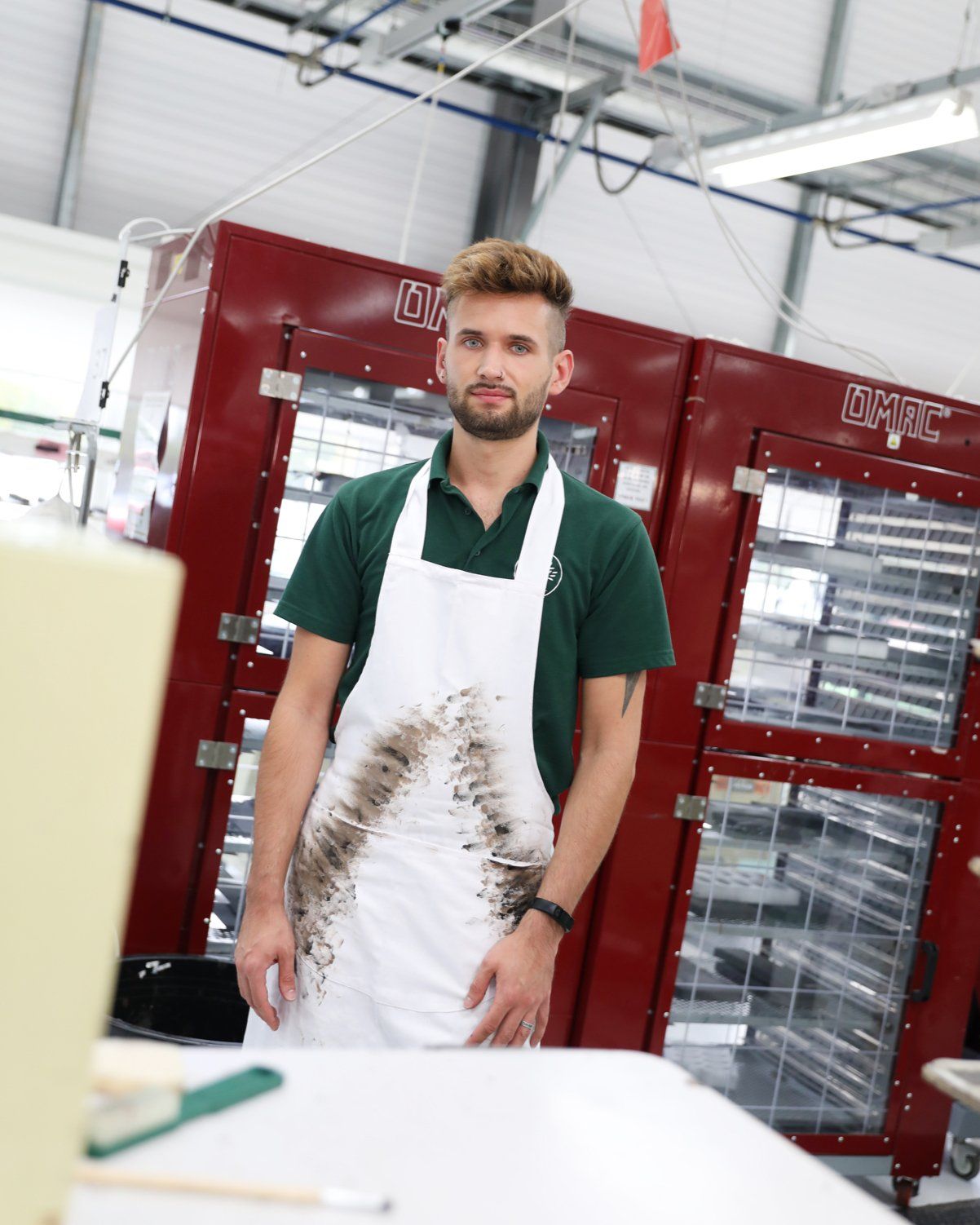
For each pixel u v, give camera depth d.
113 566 0.46
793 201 6.59
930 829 3.03
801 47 6.18
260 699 2.41
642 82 4.82
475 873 1.52
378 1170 0.65
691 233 6.40
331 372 2.42
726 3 5.93
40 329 4.70
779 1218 0.66
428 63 5.39
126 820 0.48
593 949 2.72
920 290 6.99
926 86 3.90
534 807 1.57
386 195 5.75
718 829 2.83
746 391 2.72
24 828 0.46
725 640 2.75
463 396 1.51
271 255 2.34
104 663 0.46
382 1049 0.82
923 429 2.90
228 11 5.29
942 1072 1.17
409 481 1.64
